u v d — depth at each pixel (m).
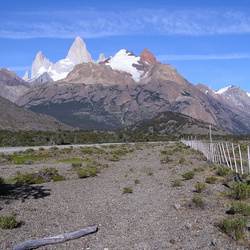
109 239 9.60
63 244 9.29
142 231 10.21
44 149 53.03
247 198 13.40
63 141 80.56
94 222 11.46
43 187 19.69
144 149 59.56
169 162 31.81
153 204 13.80
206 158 32.50
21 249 8.77
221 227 9.92
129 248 8.82
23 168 29.34
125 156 43.19
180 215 11.73
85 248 8.97
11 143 74.00
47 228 10.87
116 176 23.80
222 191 15.03
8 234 10.23
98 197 16.11
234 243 8.72
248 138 118.62
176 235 9.62
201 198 12.74
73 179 22.88
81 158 39.03
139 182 20.19
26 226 11.16
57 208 13.90
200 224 10.44
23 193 17.72
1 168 29.41
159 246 8.84
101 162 35.16
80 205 14.38
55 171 25.11
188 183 18.34
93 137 105.19
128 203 14.30
